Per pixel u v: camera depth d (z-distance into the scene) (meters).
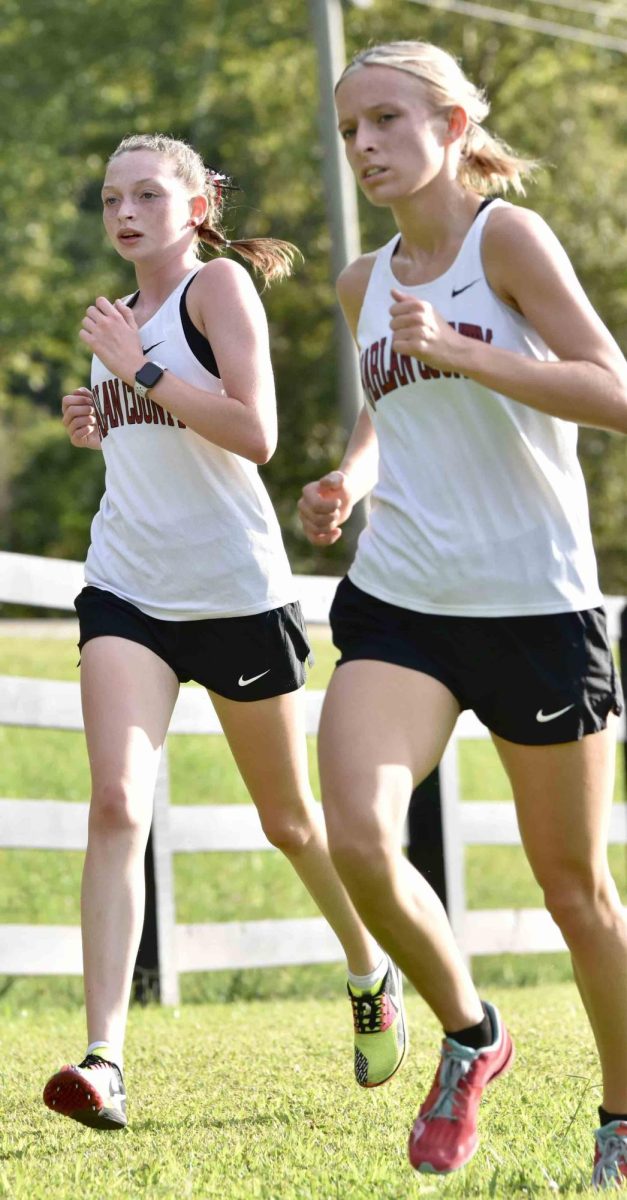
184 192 15.05
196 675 14.73
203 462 14.50
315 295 101.38
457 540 11.49
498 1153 12.48
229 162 102.75
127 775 13.66
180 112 103.56
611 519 99.19
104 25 102.31
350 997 15.31
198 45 103.56
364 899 11.02
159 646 14.48
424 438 11.65
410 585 11.60
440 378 11.45
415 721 11.37
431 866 27.55
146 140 15.13
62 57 102.06
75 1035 20.48
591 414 10.98
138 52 102.25
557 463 11.60
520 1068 16.80
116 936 13.38
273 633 14.76
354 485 13.70
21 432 127.38
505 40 103.44
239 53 103.69
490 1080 11.59
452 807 27.72
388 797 11.01
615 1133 11.80
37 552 116.25
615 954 11.66
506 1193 11.11
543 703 11.35
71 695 25.00
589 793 11.47
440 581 11.49
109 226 15.06
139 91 104.31
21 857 33.41
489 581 11.42
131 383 14.23
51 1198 11.28
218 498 14.57
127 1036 19.97
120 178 14.94
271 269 16.06
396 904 11.01
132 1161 12.84
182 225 15.05
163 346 14.67
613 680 11.65
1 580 23.66
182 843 25.50
